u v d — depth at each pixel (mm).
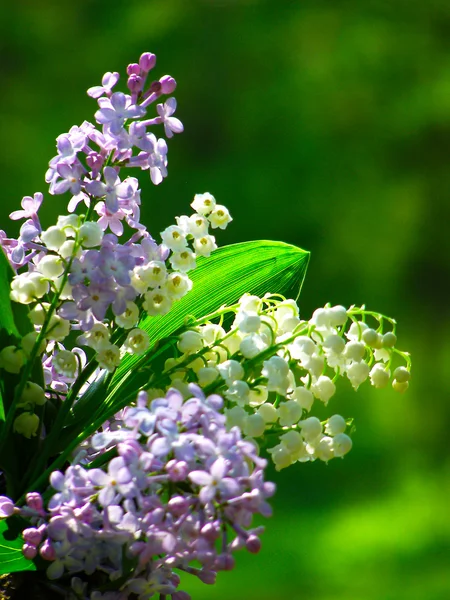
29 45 5930
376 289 5535
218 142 5832
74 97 5906
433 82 5637
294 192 5629
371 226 5582
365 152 5656
